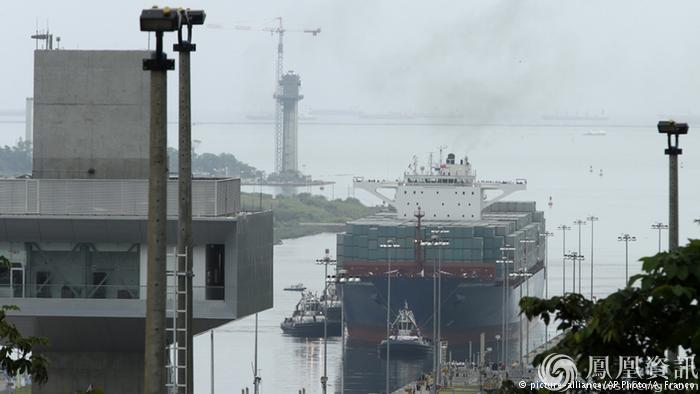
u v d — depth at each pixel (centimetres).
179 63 12600
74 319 19850
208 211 19775
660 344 7738
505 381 9456
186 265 12706
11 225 19875
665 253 7656
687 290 7438
